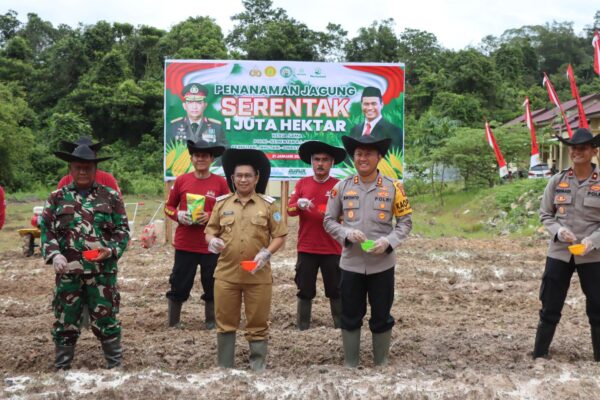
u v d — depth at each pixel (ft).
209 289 22.26
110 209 16.58
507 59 188.44
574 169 17.49
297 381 15.46
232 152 16.57
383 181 17.02
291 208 22.35
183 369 17.63
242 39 184.34
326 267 22.25
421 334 20.84
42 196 102.37
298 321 22.93
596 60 49.55
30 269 35.55
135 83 145.07
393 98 42.42
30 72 154.92
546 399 14.37
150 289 29.91
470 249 41.19
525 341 20.06
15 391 14.42
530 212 55.26
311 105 42.34
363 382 15.24
